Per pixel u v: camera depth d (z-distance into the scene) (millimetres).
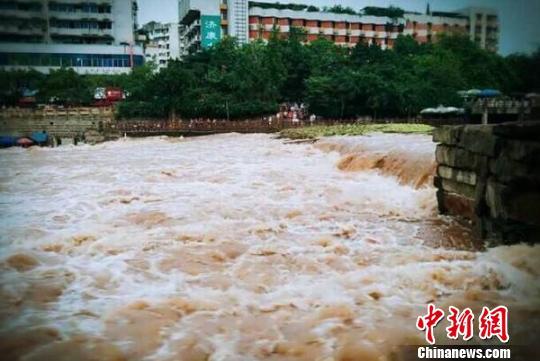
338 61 46750
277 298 5883
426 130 27062
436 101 40125
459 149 9320
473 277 6324
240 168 18109
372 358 4531
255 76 43562
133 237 8656
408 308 5562
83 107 43719
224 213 10648
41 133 36906
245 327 5184
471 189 9109
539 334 4918
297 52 46500
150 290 6211
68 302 5852
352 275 6547
